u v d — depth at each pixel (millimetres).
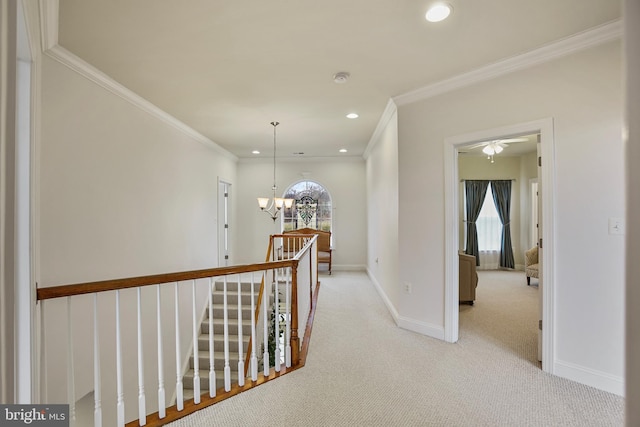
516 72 2518
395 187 3631
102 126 2799
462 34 2152
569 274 2268
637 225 553
